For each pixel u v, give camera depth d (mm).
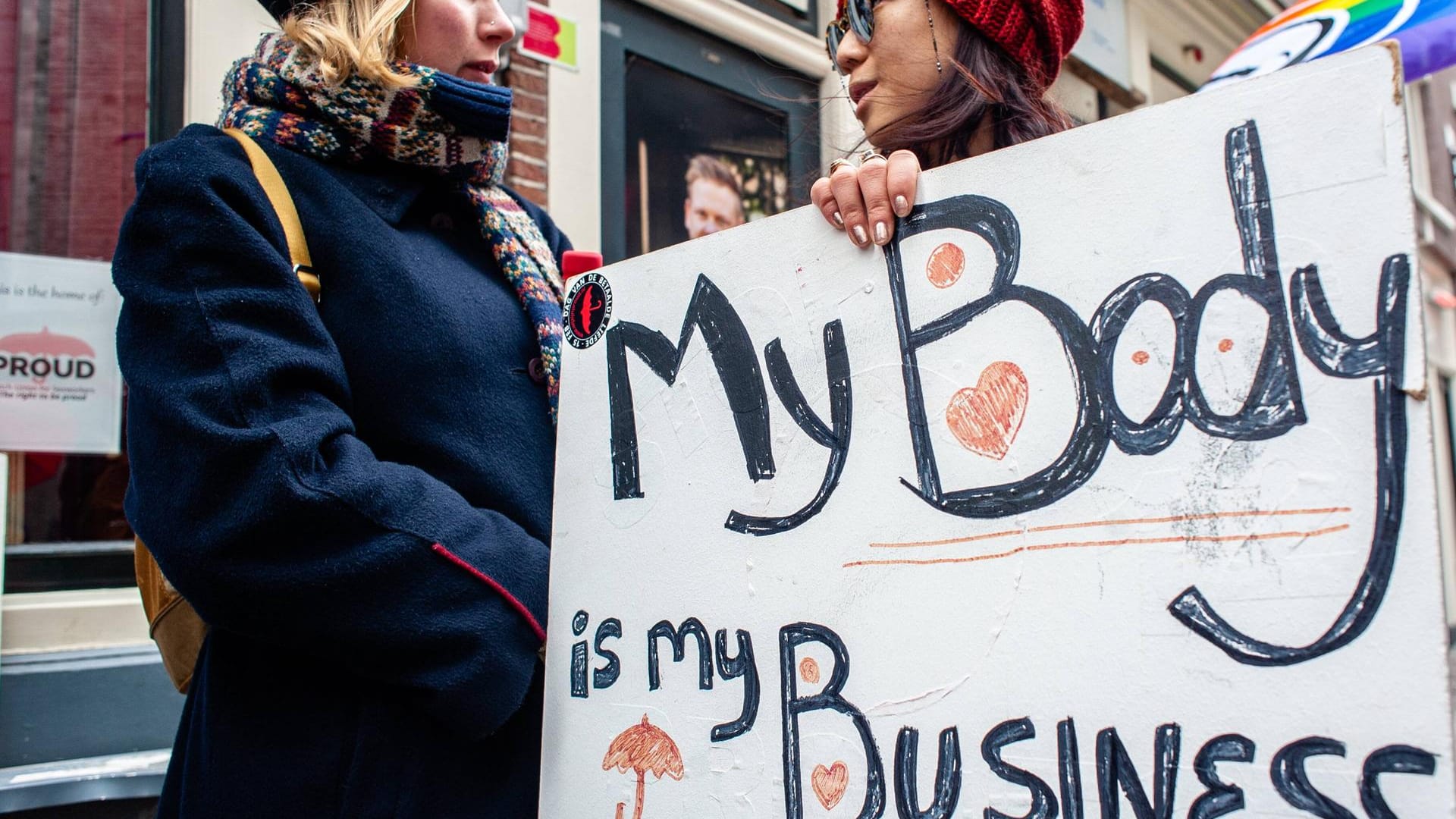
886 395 811
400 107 1073
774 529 852
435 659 896
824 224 871
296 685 960
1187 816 638
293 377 905
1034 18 1107
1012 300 762
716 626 868
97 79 2404
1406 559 597
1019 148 776
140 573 1112
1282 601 628
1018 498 733
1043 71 1159
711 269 937
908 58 1107
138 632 2174
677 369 942
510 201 1261
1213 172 691
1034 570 718
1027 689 705
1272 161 671
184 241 926
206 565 856
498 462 1036
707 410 915
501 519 994
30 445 2236
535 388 1113
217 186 957
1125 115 731
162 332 916
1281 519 636
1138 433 693
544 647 983
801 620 820
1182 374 684
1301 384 643
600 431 987
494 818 959
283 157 1059
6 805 1697
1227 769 630
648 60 3475
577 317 1031
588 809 914
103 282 2365
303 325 939
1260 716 625
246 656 971
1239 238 676
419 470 963
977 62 1090
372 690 949
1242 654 635
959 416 771
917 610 764
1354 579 609
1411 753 580
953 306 789
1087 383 719
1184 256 694
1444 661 579
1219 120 693
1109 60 4984
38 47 2357
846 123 2195
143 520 890
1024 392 745
